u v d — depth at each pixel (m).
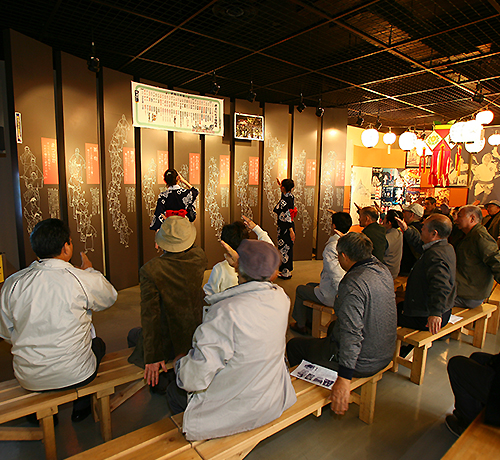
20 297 1.68
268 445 2.08
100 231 4.78
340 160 7.47
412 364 2.80
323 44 4.54
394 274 3.85
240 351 1.37
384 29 4.09
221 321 1.35
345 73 5.64
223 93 6.92
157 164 5.47
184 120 5.59
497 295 3.98
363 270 2.02
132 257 5.24
